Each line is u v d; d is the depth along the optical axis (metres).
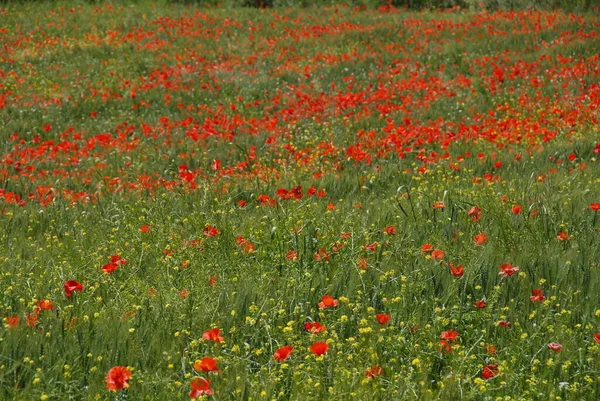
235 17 35.66
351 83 23.39
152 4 39.28
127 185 12.74
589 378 5.12
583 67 22.78
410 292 6.58
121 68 26.72
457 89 22.08
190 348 5.84
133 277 7.30
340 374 5.23
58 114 21.27
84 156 15.63
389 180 12.16
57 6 38.09
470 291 6.78
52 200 11.37
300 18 34.84
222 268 7.52
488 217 8.88
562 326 5.84
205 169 14.38
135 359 5.63
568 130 16.23
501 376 5.28
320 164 13.72
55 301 6.78
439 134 15.77
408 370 5.34
